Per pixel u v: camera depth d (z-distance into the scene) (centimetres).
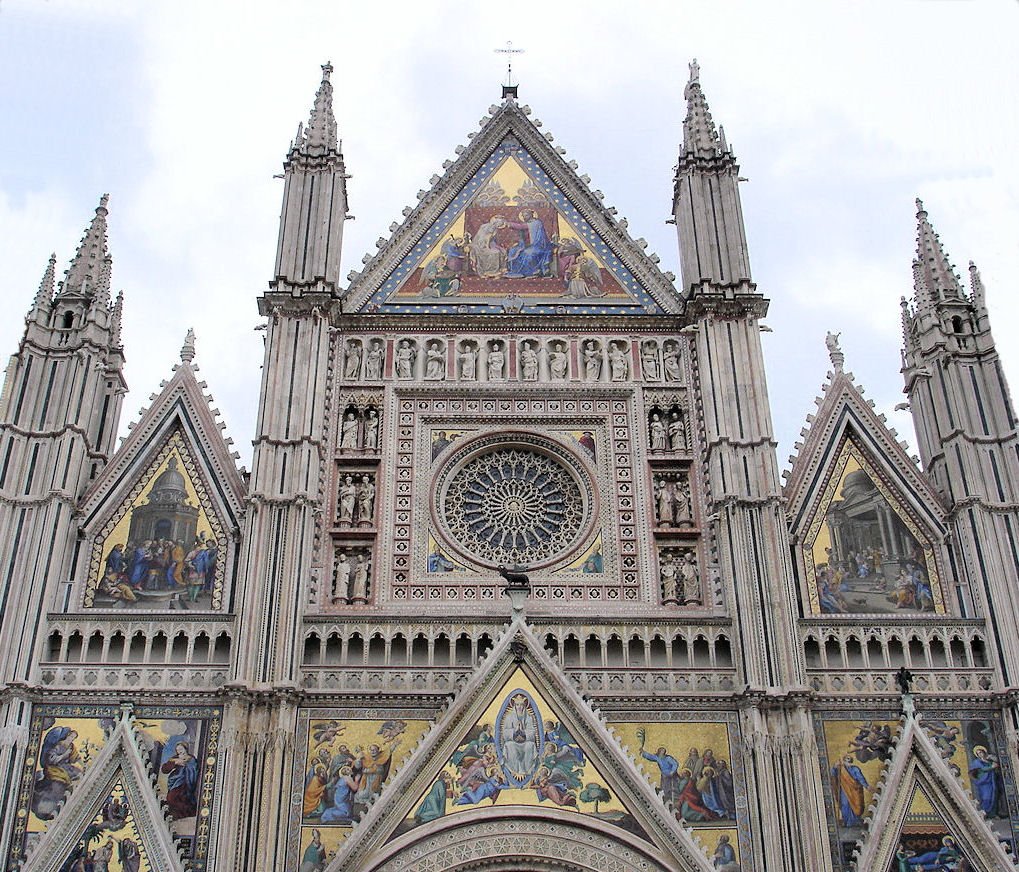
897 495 4362
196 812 3656
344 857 3516
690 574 4216
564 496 4444
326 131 5028
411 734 3819
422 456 4447
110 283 4662
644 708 3869
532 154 5156
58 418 4269
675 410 4572
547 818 3628
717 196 4916
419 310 4775
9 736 3678
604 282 4869
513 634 3891
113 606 4062
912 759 3769
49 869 3534
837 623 4038
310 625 3984
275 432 4281
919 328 4703
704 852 3591
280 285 4616
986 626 4028
